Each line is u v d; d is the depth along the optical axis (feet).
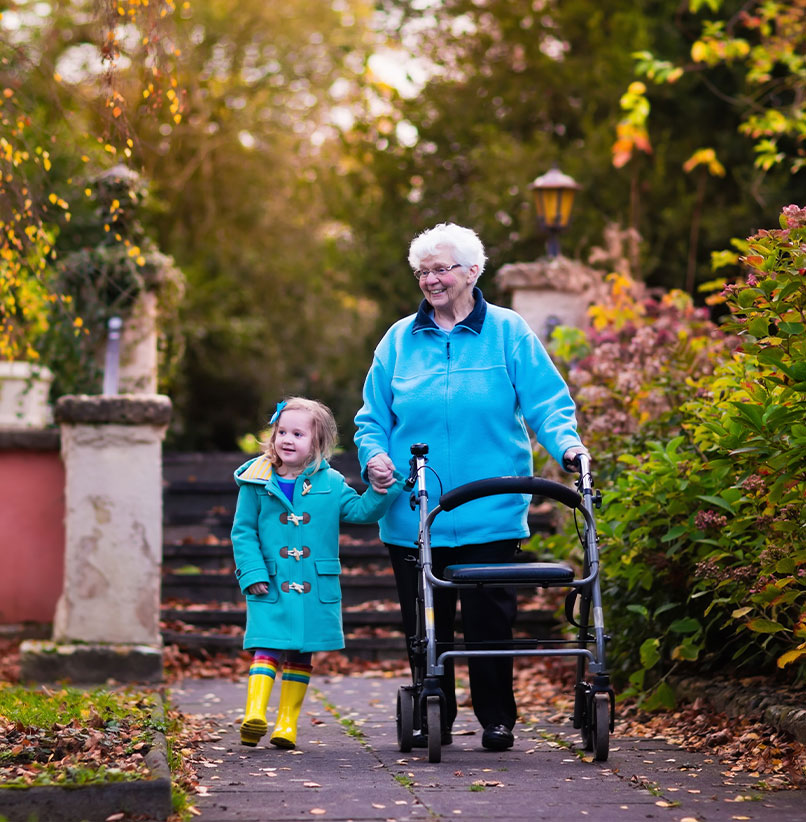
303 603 18.74
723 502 20.11
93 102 23.30
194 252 74.23
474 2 71.10
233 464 46.62
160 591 31.91
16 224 23.76
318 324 82.07
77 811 13.51
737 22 52.54
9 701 20.89
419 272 18.75
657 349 30.04
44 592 32.58
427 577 16.84
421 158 68.74
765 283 17.15
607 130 57.82
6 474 32.76
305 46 73.36
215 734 19.86
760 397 17.72
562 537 24.62
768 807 14.33
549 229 42.09
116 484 28.68
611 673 24.25
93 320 33.83
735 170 53.16
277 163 73.92
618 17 59.06
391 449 18.92
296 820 13.48
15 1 42.86
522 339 18.75
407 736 17.97
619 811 14.05
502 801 14.55
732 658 21.93
